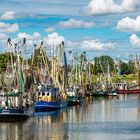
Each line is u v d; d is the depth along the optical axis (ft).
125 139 328.90
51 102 550.36
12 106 426.10
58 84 620.08
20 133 356.18
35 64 648.38
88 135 347.77
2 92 457.68
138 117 485.97
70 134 353.10
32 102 492.13
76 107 636.89
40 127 391.86
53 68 625.41
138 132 362.94
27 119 448.24
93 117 485.56
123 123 425.28
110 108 622.95
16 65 490.90
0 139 329.11
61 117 480.64
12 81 486.79
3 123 414.62
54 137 337.93
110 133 358.23
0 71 593.01
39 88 565.94
